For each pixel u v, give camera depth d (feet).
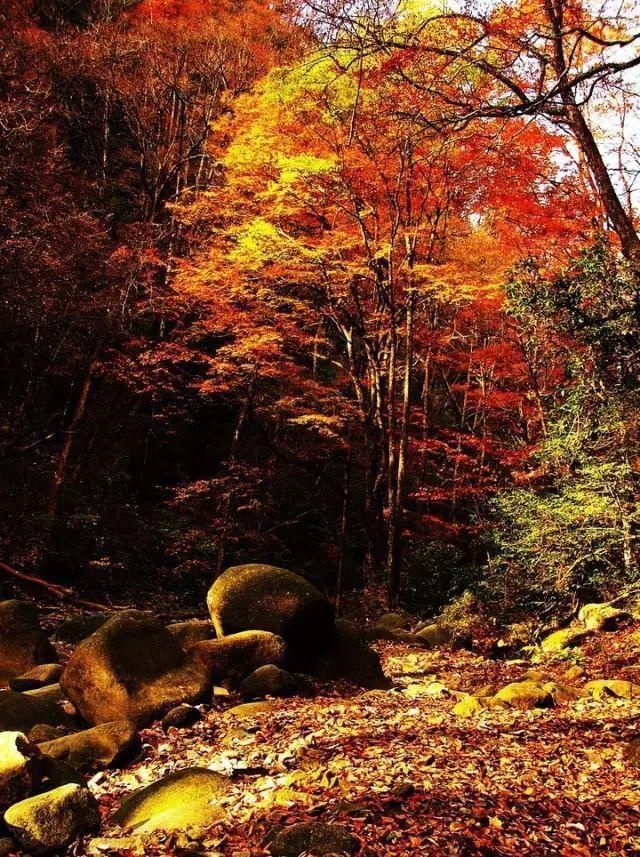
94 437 69.72
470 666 40.75
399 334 64.18
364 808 16.20
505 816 16.21
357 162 56.80
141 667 26.35
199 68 80.02
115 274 59.93
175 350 67.15
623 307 34.04
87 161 81.10
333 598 75.00
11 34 68.95
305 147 59.21
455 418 84.94
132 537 67.21
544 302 35.27
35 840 16.49
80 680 25.82
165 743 23.35
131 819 17.93
